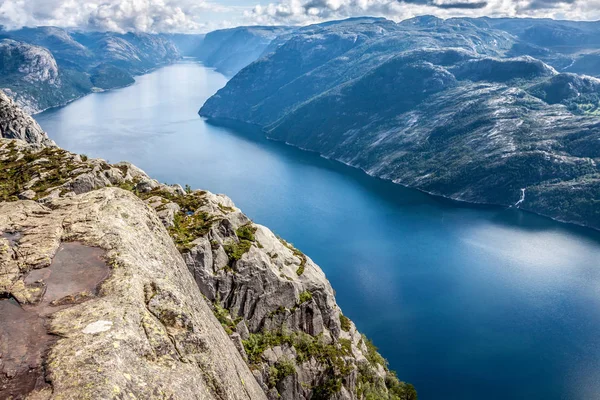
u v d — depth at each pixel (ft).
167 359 63.52
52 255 77.56
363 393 208.64
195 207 202.28
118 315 64.34
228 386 69.92
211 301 169.99
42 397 50.67
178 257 99.25
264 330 187.21
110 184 210.18
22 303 66.13
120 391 53.42
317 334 207.00
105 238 83.51
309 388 186.91
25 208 92.79
